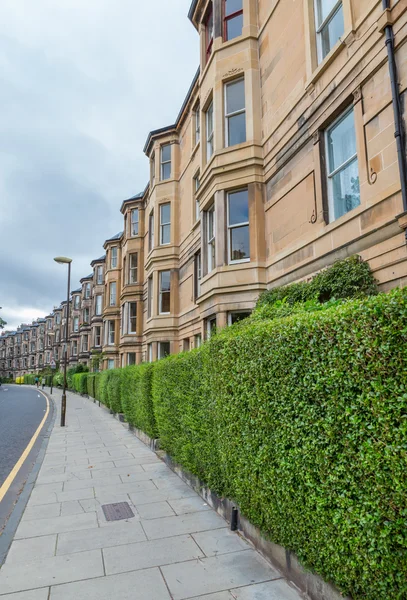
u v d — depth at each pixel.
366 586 2.54
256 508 3.98
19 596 3.31
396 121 5.54
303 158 8.20
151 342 18.17
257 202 9.82
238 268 9.78
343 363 2.61
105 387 19.67
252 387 3.94
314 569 3.10
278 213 9.19
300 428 3.11
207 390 5.38
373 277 5.99
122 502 5.68
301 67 8.37
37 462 8.26
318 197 7.57
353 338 2.52
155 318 17.92
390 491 2.29
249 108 10.32
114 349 31.20
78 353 48.31
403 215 5.31
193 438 6.02
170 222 18.47
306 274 7.91
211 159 10.85
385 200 5.84
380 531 2.35
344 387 2.62
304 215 8.09
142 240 25.53
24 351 96.44
